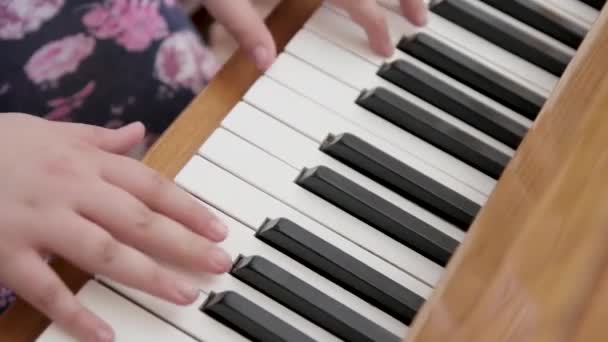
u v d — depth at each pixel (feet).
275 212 2.27
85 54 2.99
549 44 2.57
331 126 2.39
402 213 2.29
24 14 2.90
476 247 2.12
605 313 1.97
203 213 2.25
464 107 2.45
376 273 2.22
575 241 2.07
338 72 2.48
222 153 2.33
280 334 2.13
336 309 2.16
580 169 2.16
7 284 2.20
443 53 2.52
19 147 2.31
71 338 2.14
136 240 2.23
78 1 2.97
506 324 2.00
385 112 2.43
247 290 2.18
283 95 2.42
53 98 2.97
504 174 2.22
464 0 2.60
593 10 2.63
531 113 2.50
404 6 2.56
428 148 2.40
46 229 2.22
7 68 2.89
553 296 2.01
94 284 2.18
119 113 3.07
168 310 2.15
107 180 2.30
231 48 3.62
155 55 3.11
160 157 2.34
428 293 2.23
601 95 2.27
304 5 2.61
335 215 2.28
